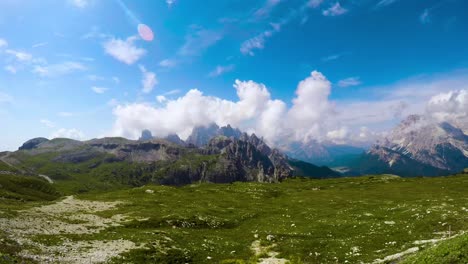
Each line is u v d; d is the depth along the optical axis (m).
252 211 88.19
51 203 85.19
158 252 44.59
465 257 23.70
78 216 65.62
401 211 69.06
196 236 57.97
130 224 63.66
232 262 42.50
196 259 45.31
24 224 48.69
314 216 76.69
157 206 88.00
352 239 52.00
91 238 47.62
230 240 58.38
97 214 71.19
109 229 56.38
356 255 43.62
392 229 54.31
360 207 83.88
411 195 105.31
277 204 102.75
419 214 61.56
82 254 38.59
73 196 108.56
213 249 50.97
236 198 116.19
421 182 149.00
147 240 49.34
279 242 54.97
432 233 49.16
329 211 81.88
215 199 110.62
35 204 80.38
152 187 131.12
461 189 112.12
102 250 41.72
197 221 71.19
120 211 77.69
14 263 28.92
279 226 67.62
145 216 71.56
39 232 46.03
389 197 104.25
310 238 56.47
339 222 65.44
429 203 77.31
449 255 24.67
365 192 124.19
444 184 132.62
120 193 117.56
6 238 37.97
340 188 151.88
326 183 180.50
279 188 155.62
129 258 40.25
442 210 61.56
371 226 58.78
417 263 26.44
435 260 25.11
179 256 44.81
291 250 49.62
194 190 137.12
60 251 38.34
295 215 80.25
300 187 163.00
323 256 45.50
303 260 44.94
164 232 57.44
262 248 52.78
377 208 79.56
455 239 27.56
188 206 91.12
